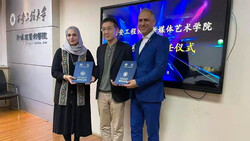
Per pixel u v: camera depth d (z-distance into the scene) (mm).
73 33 2049
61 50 2092
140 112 1926
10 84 4066
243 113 1714
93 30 2814
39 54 3449
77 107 2100
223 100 1805
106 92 2029
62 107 2092
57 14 3229
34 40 3512
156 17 2107
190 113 2006
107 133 2174
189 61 1919
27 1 3568
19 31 3838
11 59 4129
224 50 1712
